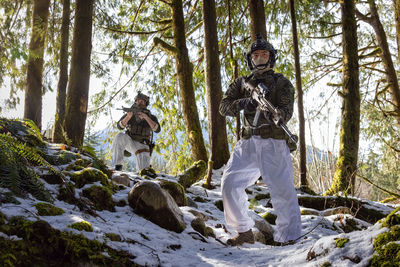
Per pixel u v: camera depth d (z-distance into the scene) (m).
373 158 11.51
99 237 2.24
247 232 3.13
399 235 1.88
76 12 5.56
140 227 2.75
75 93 5.35
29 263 1.86
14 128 3.84
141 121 6.26
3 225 1.96
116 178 4.00
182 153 9.62
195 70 10.67
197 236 3.02
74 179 3.23
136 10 10.38
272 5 10.53
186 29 10.73
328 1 9.60
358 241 2.02
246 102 3.09
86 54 5.49
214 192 5.49
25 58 2.73
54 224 2.20
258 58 3.14
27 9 7.77
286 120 3.01
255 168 3.13
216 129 6.96
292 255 2.31
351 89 6.80
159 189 3.07
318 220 4.09
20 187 2.55
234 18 9.91
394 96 11.23
